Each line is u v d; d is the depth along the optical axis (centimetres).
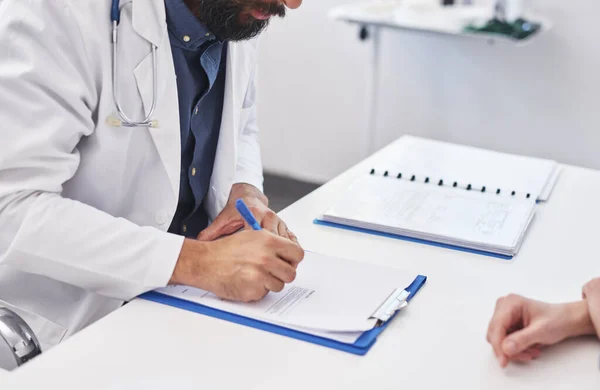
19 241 103
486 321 96
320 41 325
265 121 351
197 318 95
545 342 88
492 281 108
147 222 122
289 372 84
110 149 114
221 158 133
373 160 157
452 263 113
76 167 111
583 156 300
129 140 116
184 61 122
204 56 123
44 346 118
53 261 103
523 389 82
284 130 348
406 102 320
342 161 341
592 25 279
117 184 118
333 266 109
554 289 106
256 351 88
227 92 131
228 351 88
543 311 91
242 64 134
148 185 121
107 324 93
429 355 88
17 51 104
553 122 299
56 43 105
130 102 115
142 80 114
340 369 85
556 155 304
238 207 105
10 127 102
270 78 342
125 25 113
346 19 263
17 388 81
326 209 133
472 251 117
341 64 325
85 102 111
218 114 133
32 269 106
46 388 81
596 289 93
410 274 107
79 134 110
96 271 103
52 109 105
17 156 102
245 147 151
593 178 152
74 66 108
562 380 84
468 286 106
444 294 103
